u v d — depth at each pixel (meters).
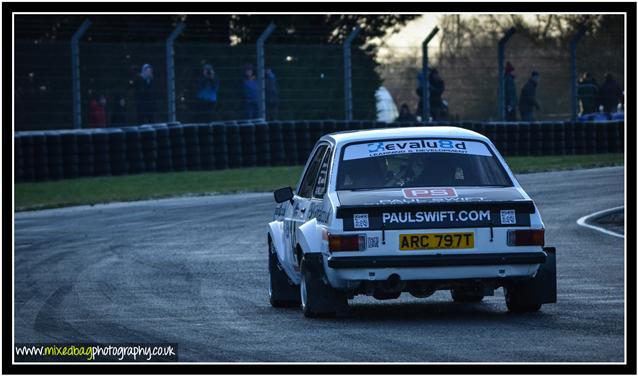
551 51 117.50
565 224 49.00
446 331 22.33
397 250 22.92
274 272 27.78
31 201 64.12
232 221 52.91
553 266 24.58
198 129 74.12
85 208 61.34
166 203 62.31
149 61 76.19
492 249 23.09
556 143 83.88
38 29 95.44
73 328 24.52
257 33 105.50
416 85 90.00
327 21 107.94
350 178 24.70
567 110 96.25
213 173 73.38
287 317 25.44
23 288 33.03
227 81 77.81
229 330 23.45
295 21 105.50
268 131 75.69
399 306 27.62
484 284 23.61
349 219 23.02
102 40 100.50
